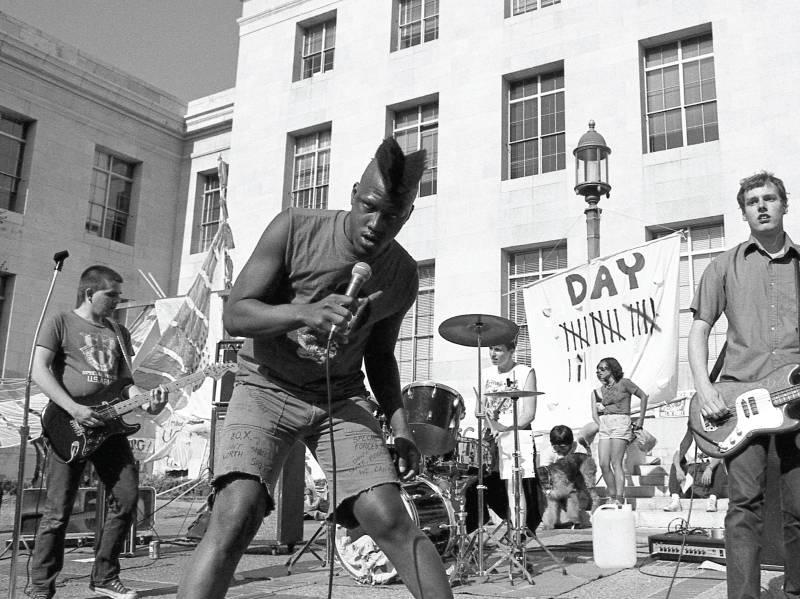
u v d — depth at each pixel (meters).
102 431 4.26
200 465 15.65
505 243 14.47
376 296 2.00
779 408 2.90
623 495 8.14
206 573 1.92
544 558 6.02
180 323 12.82
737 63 12.73
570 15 14.71
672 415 11.34
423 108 16.78
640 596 4.23
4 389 13.72
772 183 3.17
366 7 17.89
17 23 18.80
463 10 16.22
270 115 18.94
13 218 18.33
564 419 10.20
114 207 21.03
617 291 9.93
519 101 15.41
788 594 3.12
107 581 4.32
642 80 13.83
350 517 2.17
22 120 19.14
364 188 2.02
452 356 14.35
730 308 3.21
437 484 5.30
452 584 4.77
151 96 21.78
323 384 2.19
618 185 13.43
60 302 18.98
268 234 2.14
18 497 3.61
